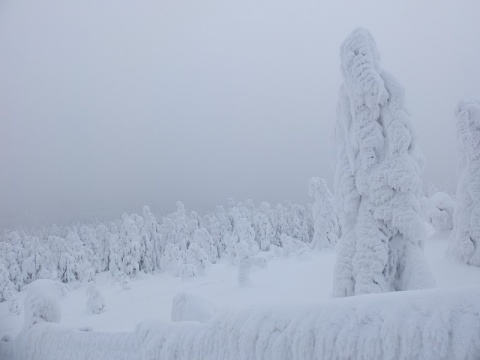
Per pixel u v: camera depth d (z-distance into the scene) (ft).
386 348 9.59
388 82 24.36
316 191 107.45
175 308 20.92
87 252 138.21
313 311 11.08
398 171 23.11
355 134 24.80
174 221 153.58
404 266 23.39
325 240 103.19
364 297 10.83
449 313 9.37
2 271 102.22
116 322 63.52
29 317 23.34
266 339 11.25
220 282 84.23
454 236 43.19
